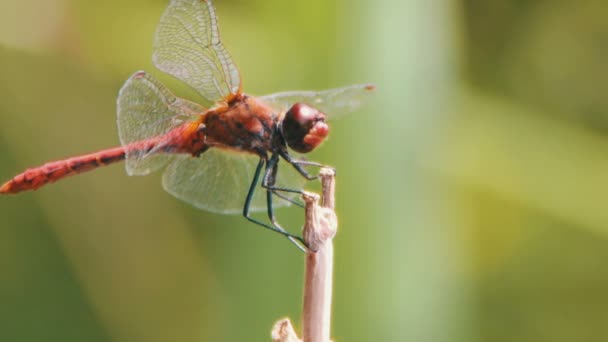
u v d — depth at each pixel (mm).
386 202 596
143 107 586
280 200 593
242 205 593
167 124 589
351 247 595
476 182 624
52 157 626
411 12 598
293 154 595
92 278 624
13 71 623
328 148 596
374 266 595
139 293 625
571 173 625
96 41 623
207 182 593
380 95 596
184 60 588
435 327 597
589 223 624
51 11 621
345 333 595
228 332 599
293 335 563
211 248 624
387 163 596
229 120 591
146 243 626
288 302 598
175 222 626
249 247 599
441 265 598
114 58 623
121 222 625
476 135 626
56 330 626
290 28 601
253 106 592
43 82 624
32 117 625
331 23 598
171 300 626
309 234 564
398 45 597
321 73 599
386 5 597
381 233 595
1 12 619
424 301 597
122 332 625
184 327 625
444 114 606
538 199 625
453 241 601
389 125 596
